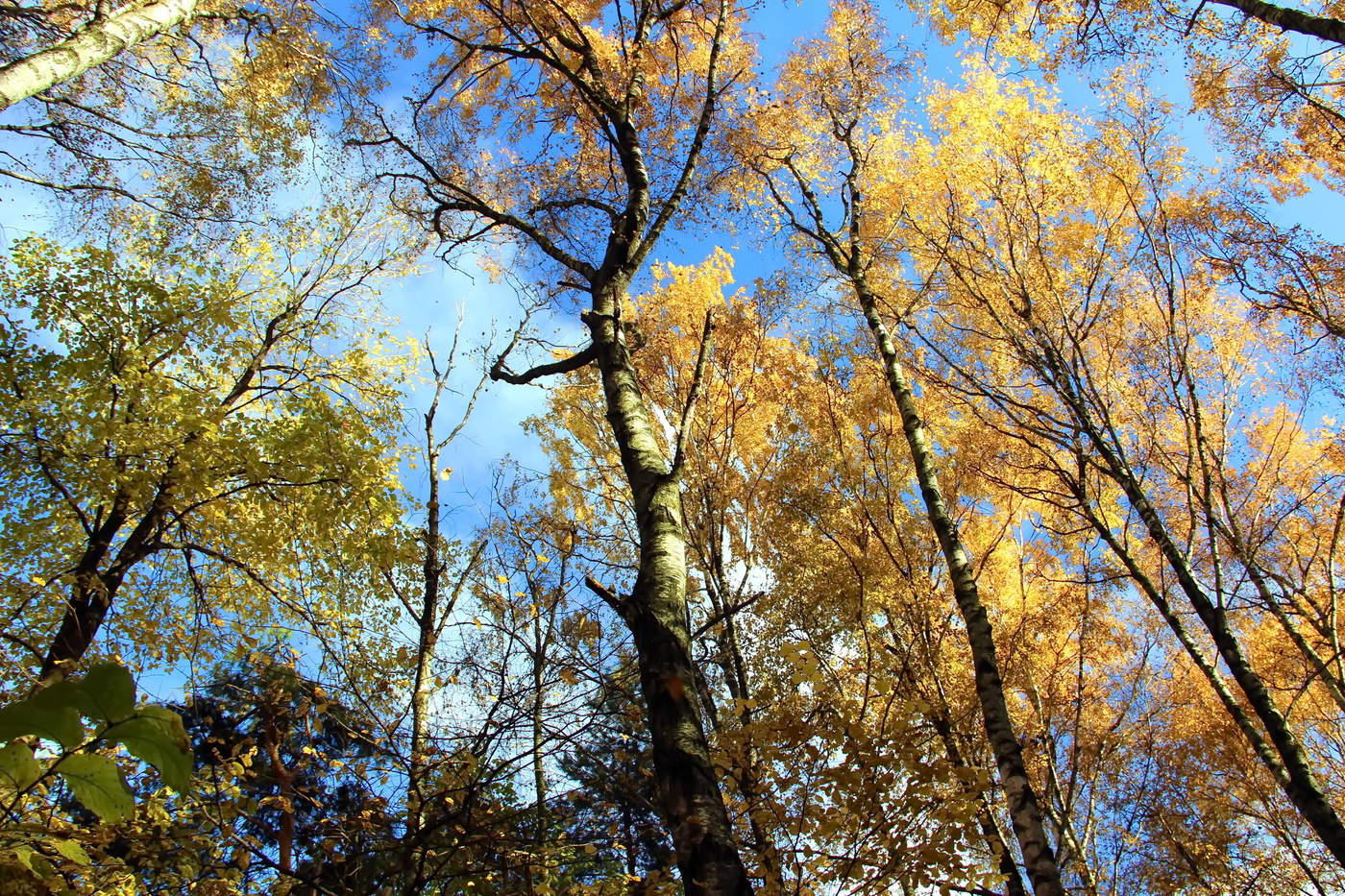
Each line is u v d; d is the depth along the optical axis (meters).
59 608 6.82
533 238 7.56
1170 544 6.52
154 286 7.93
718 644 7.35
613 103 8.28
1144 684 9.13
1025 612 7.80
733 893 3.01
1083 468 7.05
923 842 4.03
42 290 7.51
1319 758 9.87
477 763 4.37
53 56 4.96
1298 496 8.65
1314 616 8.37
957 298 8.70
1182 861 8.95
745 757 4.20
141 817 3.73
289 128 9.36
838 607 7.44
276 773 4.57
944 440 9.08
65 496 6.86
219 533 7.84
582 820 4.75
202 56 9.04
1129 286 8.12
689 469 9.18
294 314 9.91
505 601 6.52
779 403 10.05
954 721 6.27
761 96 10.22
